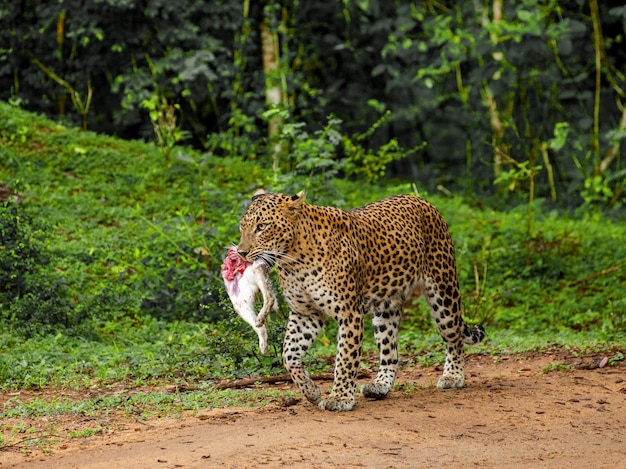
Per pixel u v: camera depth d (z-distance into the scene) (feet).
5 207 49.03
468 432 27.53
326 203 50.29
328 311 30.35
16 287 46.21
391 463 24.14
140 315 47.62
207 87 75.00
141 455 24.91
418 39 83.35
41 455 25.90
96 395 34.73
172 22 72.90
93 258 52.47
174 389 35.32
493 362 39.24
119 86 76.07
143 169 65.05
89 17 71.31
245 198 52.24
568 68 81.76
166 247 53.26
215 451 24.99
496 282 56.29
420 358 40.32
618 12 75.97
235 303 31.04
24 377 36.55
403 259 32.24
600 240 63.62
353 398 30.42
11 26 74.69
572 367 36.63
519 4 80.28
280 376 36.35
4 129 65.46
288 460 24.16
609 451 25.54
